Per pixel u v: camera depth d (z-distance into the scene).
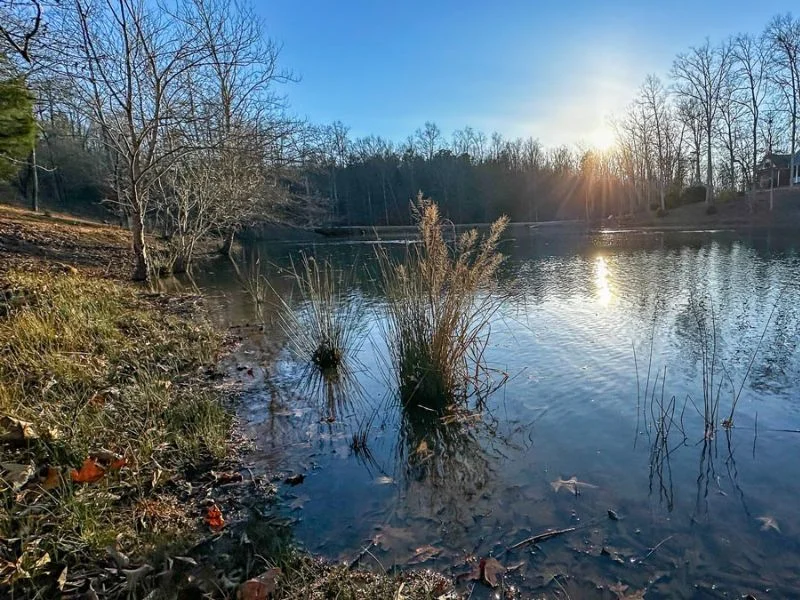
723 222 27.78
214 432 3.40
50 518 2.21
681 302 7.71
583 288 9.27
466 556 2.27
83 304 6.03
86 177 27.30
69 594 1.87
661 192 33.41
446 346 4.09
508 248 19.14
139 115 10.49
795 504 2.63
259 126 11.79
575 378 4.60
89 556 2.07
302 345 5.70
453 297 4.11
